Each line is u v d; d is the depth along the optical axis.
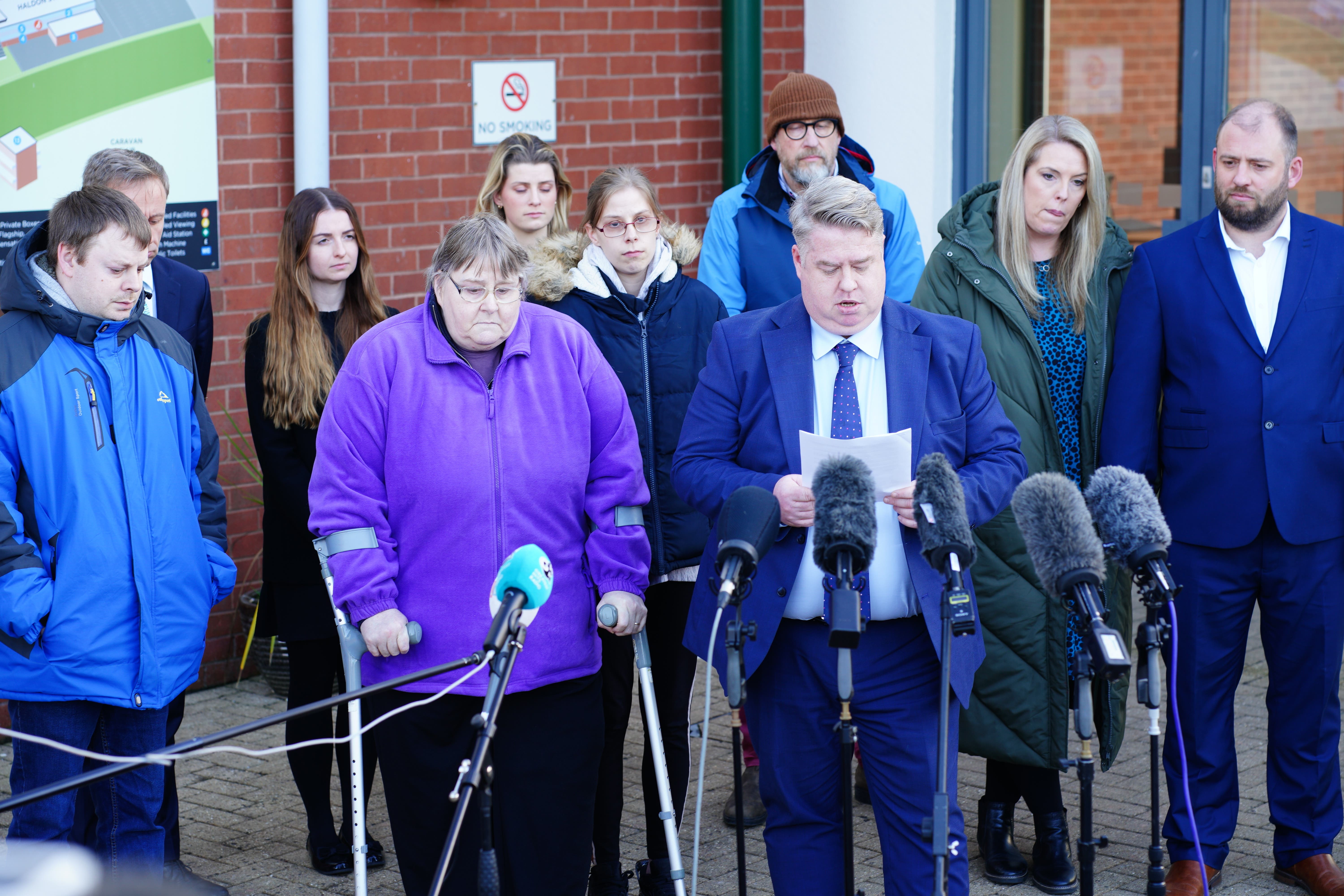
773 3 7.51
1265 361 3.93
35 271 3.43
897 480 2.94
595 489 3.42
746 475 3.13
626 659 4.03
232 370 6.09
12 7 5.41
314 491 3.27
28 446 3.39
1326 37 6.55
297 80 6.00
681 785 4.18
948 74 7.22
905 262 4.77
